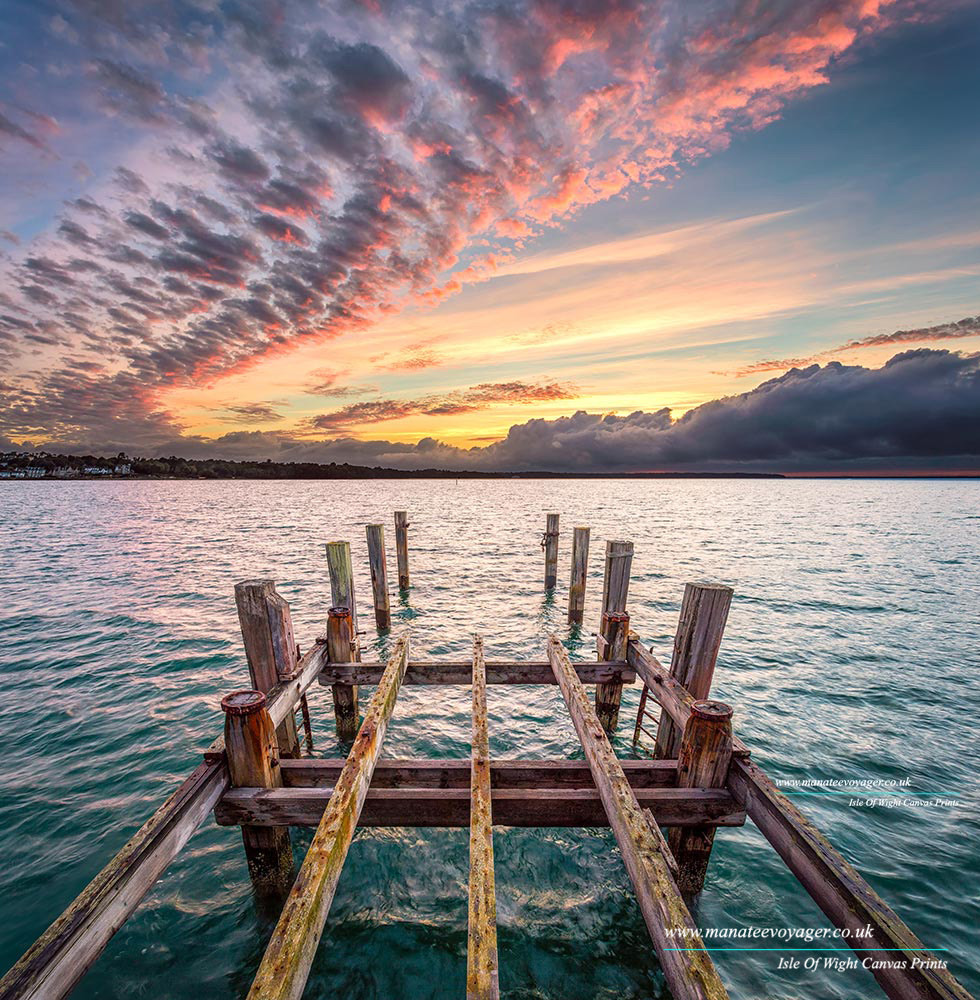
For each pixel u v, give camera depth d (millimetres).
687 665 5262
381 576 12836
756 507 59469
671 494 97812
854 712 8750
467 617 14094
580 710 4871
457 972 4191
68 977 2521
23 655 11062
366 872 5184
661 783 4367
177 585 17422
